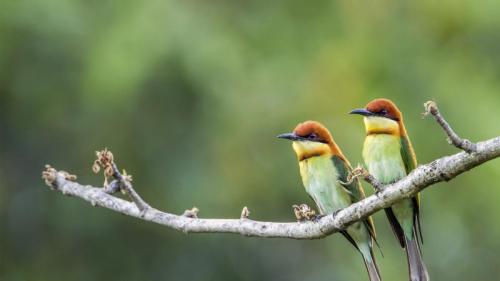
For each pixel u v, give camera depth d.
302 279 16.44
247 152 15.79
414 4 17.05
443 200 16.09
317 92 16.19
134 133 15.88
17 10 15.71
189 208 15.67
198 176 15.73
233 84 15.85
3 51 15.92
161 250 16.62
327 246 16.52
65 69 16.09
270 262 16.55
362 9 17.14
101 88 15.25
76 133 16.28
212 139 15.81
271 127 15.87
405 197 6.52
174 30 15.40
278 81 16.28
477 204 16.02
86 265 16.78
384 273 15.48
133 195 7.55
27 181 16.70
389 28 17.00
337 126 15.79
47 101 16.27
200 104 15.76
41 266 16.95
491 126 15.89
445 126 6.03
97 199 7.80
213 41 15.64
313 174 8.95
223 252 16.52
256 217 15.66
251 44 16.59
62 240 16.78
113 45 15.29
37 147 16.62
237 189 15.65
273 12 16.91
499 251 16.34
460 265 16.48
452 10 16.83
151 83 15.56
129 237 16.61
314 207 15.58
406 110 16.17
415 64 16.61
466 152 6.08
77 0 15.88
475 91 16.38
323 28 17.06
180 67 15.40
